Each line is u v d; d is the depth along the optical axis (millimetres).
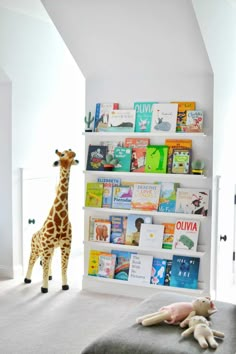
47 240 4465
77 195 6027
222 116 4402
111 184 4566
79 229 6090
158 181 4406
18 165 4992
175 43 3955
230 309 2955
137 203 4434
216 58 4117
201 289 4262
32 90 5117
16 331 3627
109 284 4566
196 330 2551
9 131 4883
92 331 3648
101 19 3947
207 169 4211
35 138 5207
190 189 4262
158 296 3176
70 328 3699
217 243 4367
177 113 4273
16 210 4996
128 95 4473
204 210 4199
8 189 4941
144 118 4406
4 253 5016
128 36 4031
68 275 5125
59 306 4172
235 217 4902
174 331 2645
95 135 4586
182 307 2779
